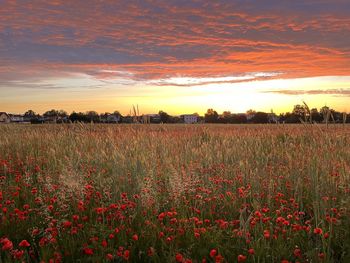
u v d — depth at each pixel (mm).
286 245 4227
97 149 9992
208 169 7609
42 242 3971
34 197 5906
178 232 4340
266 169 7762
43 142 11930
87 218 5000
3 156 10164
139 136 10914
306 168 7480
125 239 4309
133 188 6188
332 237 4430
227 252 3992
